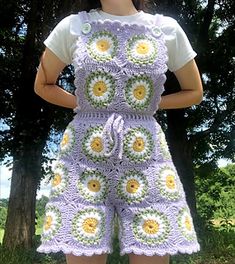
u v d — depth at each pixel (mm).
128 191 2320
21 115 10359
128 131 2334
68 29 2449
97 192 2316
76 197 2311
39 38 10016
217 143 12375
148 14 2521
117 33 2383
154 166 2352
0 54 10367
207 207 13602
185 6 11156
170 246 2295
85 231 2281
